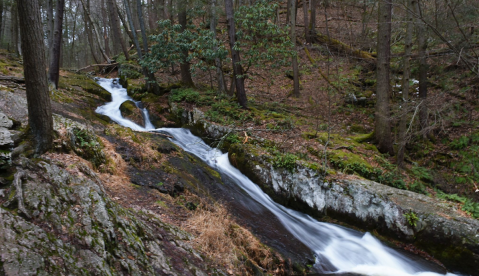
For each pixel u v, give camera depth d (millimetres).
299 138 10250
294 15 14781
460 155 10172
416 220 6441
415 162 10211
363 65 16781
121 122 11109
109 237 3676
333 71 16172
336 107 13703
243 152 9312
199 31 13383
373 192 7109
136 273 3506
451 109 9914
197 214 6117
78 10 29625
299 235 6957
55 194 3879
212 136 10859
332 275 5879
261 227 6840
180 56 12852
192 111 11734
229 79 16484
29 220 3295
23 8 4461
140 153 7871
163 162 8109
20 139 4984
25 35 4613
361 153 9500
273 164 8539
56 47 10805
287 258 5973
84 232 3504
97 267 3143
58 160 4961
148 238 4328
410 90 13789
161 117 12211
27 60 4758
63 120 6656
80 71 19000
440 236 6090
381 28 9758
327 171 7922
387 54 9875
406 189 7965
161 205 5977
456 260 5836
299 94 15164
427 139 11008
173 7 14789
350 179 7707
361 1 18141
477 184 8898
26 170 4109
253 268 5156
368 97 14438
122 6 30156
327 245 6805
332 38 19547
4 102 6898
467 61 8602
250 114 11766
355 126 12445
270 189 8539
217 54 11977
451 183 9258
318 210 7816
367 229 7145
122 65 17625
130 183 6457
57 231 3340
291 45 12133
